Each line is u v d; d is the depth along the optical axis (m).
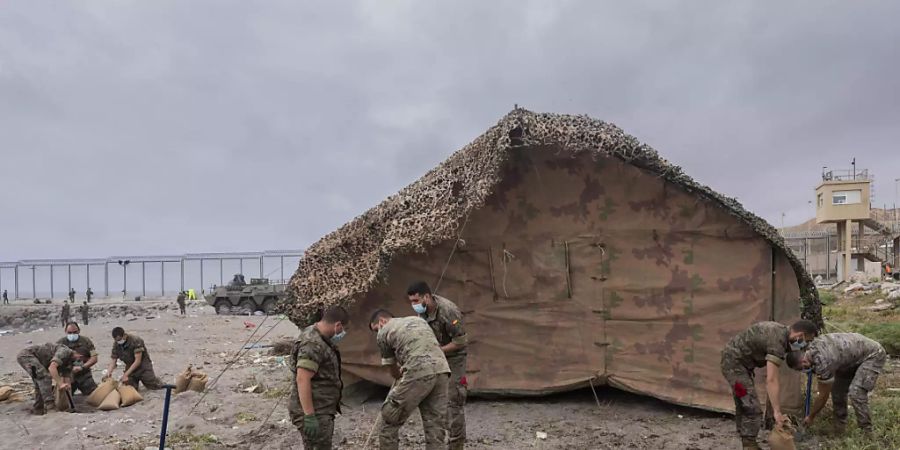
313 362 4.84
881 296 23.33
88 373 9.14
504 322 8.09
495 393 7.99
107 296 62.94
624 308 7.66
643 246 7.58
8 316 40.28
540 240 7.95
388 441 4.77
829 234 51.28
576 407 7.67
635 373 7.61
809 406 6.58
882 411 6.47
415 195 7.92
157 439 6.73
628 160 7.17
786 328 5.47
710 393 7.25
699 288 7.36
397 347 4.91
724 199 7.01
